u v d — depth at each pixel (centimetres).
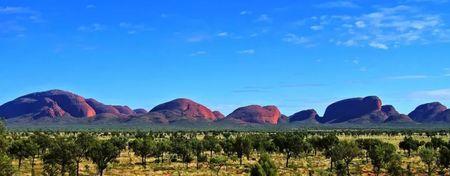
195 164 14012
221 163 12862
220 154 17038
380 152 10581
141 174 11450
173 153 15025
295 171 11838
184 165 13662
